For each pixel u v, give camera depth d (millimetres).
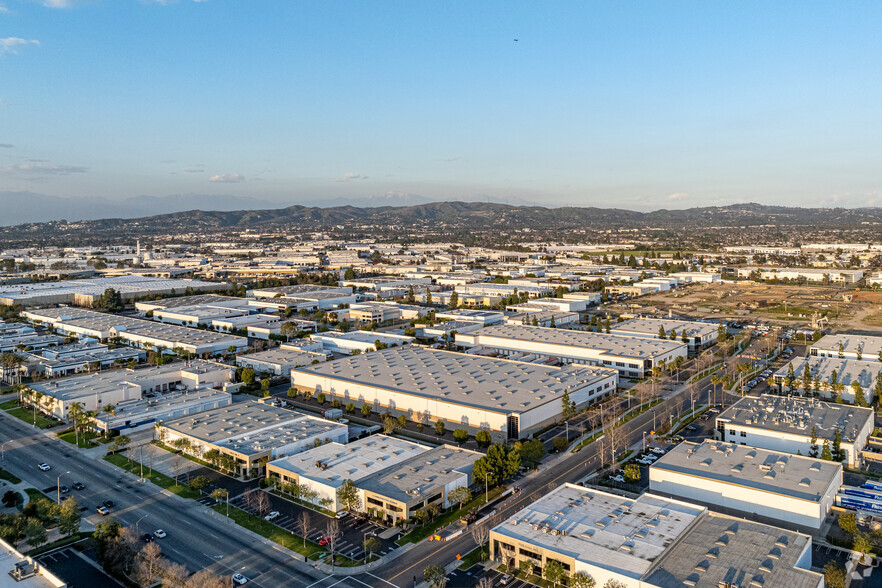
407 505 100875
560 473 123250
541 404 148625
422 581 86188
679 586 75500
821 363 193250
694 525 91688
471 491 114500
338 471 115938
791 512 98250
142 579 86188
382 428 150750
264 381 184625
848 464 124500
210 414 151250
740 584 75250
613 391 179125
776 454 116250
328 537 97812
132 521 103938
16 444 139625
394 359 195750
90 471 125000
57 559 93188
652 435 143000
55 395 160500
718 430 139375
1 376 196500
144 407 157625
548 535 90062
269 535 99562
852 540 94688
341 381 171375
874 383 169875
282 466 118625
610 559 82562
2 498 110312
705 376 196875
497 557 92375
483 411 144000
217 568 89688
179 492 115500
